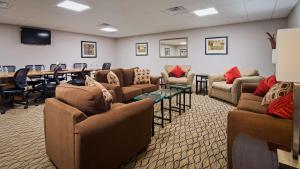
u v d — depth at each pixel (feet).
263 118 4.66
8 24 18.03
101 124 4.69
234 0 11.44
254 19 16.49
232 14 14.73
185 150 6.85
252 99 8.71
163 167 5.81
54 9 13.14
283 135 4.35
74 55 23.44
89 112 5.05
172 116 10.82
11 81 12.71
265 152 3.54
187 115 11.00
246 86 10.48
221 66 19.25
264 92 9.00
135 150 6.11
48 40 20.52
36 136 8.12
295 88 3.29
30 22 17.33
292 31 3.03
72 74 18.49
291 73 3.08
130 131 5.75
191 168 5.76
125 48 27.25
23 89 13.25
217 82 15.57
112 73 12.48
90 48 25.14
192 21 17.10
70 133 4.53
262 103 7.50
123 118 5.39
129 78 14.48
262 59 17.11
